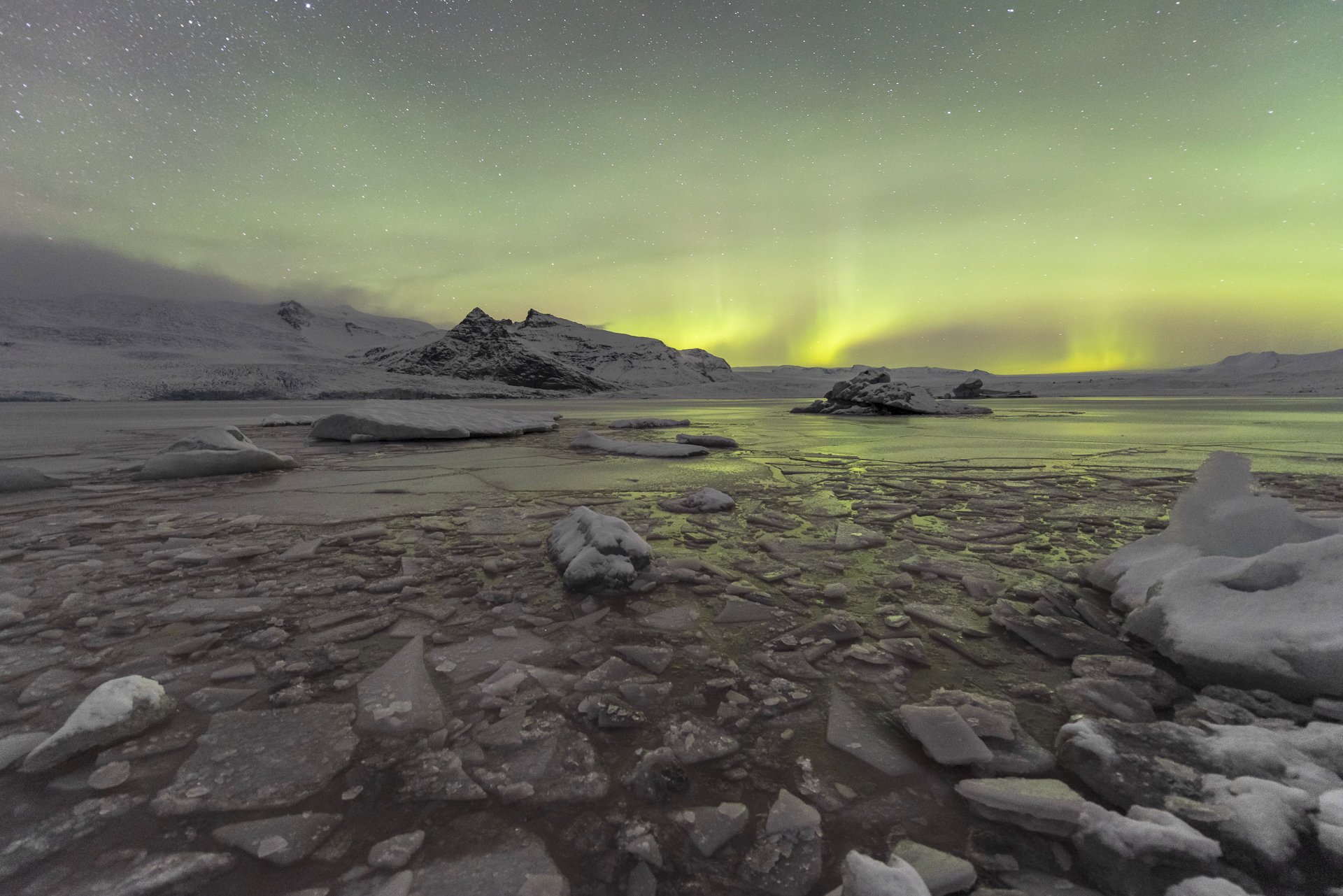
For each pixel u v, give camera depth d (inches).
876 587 100.2
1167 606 76.5
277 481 216.7
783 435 427.5
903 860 40.8
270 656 73.3
